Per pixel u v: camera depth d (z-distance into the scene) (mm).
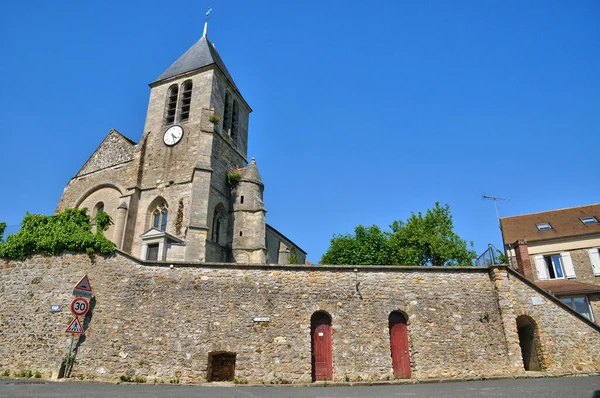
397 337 15992
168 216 28438
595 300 22516
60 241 16734
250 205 31031
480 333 15945
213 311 15414
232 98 36469
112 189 31250
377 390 12734
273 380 14539
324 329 15836
